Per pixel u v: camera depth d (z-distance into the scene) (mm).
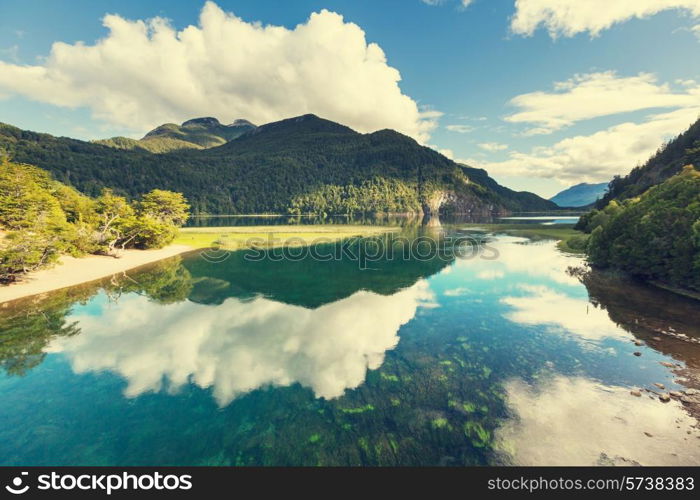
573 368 24234
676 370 23422
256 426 18703
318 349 28609
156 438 17781
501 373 23938
